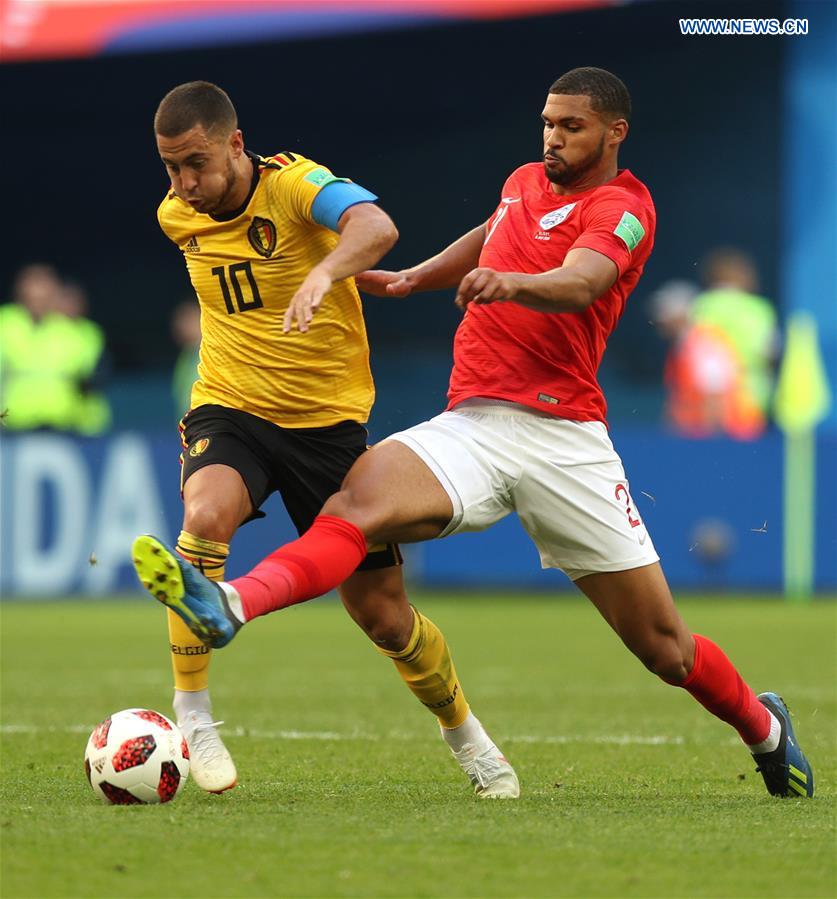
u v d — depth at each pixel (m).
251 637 50.78
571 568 18.89
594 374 19.02
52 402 71.44
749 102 93.06
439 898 13.18
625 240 17.97
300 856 14.62
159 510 60.59
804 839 15.70
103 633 50.03
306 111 97.12
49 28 70.69
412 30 87.75
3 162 102.50
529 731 27.64
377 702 32.62
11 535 61.72
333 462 19.92
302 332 16.92
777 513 60.44
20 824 16.19
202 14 69.06
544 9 64.81
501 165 98.50
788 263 77.12
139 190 103.06
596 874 14.03
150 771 17.84
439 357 98.50
